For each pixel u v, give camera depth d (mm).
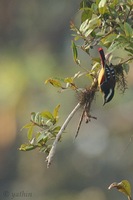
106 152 17531
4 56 18234
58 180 18234
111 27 6551
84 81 12672
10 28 18719
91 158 17750
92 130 17219
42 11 18578
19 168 18641
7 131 17359
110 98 6672
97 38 6562
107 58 6707
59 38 18766
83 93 6719
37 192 18234
